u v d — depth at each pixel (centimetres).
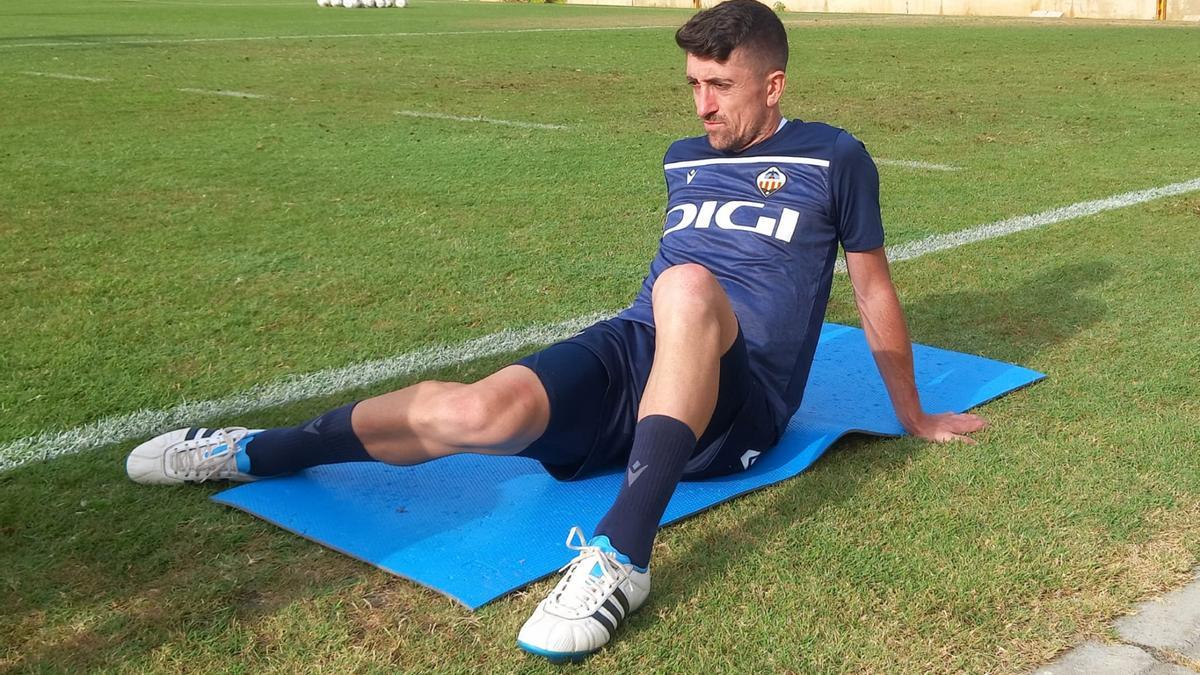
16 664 199
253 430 273
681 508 251
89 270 461
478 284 448
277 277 455
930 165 710
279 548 238
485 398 228
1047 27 2162
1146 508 254
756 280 265
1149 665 198
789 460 277
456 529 242
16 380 339
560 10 3048
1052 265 471
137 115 918
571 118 927
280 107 977
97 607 216
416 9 3030
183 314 405
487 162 722
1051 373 346
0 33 1859
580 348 242
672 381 220
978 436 296
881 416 309
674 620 211
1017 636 206
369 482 266
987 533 242
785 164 271
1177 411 313
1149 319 398
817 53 1571
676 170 288
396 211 578
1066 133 837
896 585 222
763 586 222
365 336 385
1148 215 560
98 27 2041
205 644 204
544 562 228
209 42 1700
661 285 230
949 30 2086
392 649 203
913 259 485
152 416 314
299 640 205
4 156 725
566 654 197
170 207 582
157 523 248
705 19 266
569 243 514
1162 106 976
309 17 2491
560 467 256
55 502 259
